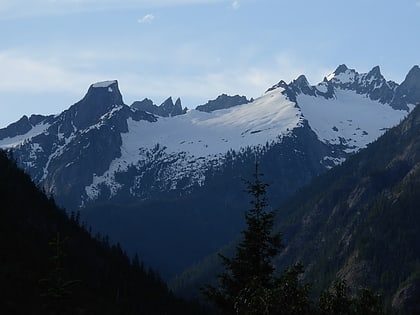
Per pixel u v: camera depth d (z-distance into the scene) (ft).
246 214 200.23
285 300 126.82
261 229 196.85
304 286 129.49
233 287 190.60
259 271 192.13
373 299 133.39
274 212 200.44
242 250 195.83
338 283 135.03
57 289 228.63
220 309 187.73
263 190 202.08
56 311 229.66
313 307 130.93
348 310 132.46
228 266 197.57
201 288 195.31
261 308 126.11
